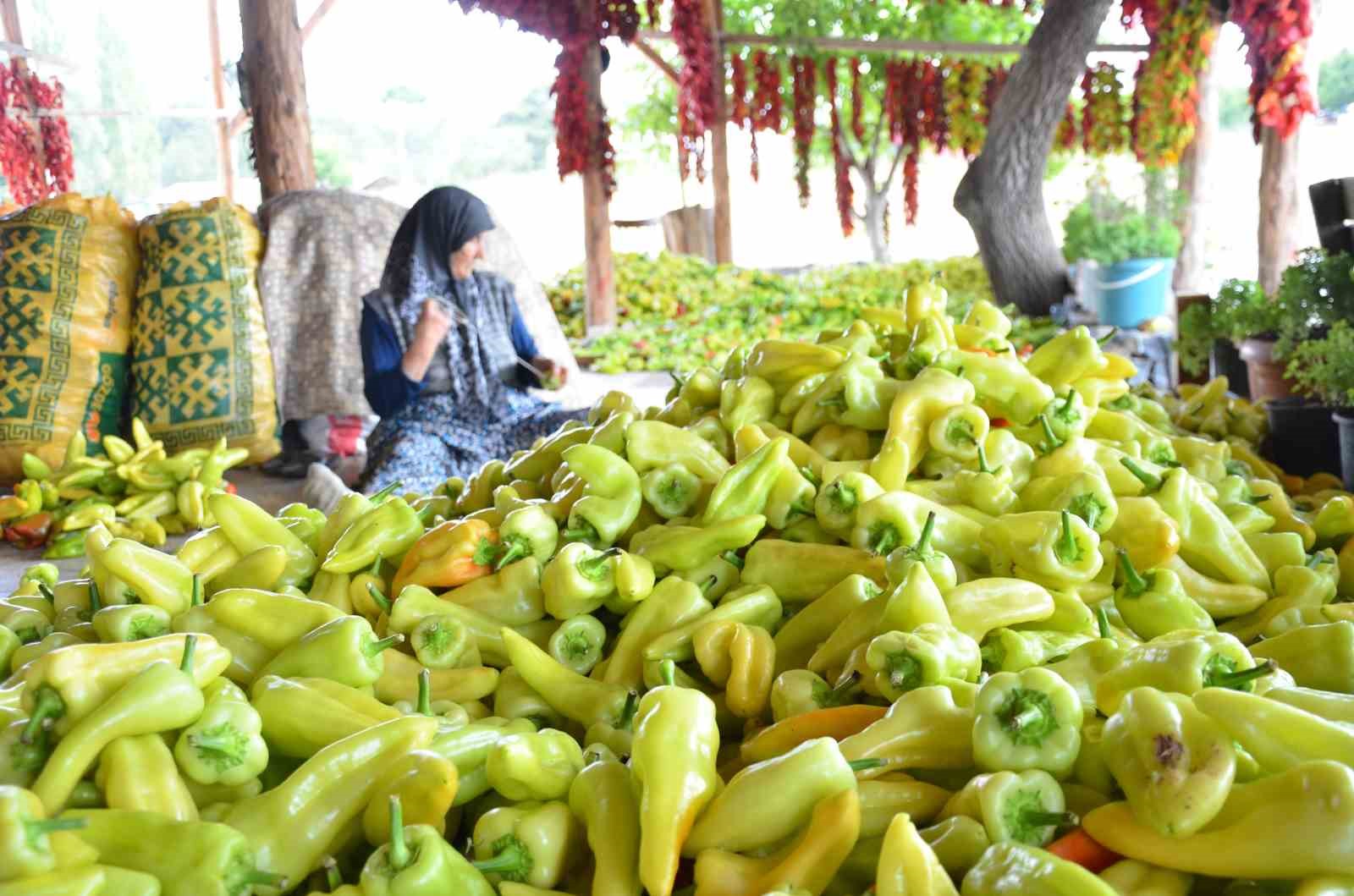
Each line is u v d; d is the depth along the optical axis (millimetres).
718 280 13898
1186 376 5457
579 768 1845
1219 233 16234
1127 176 10219
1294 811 1392
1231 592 2270
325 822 1677
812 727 1815
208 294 7270
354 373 7559
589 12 10633
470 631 2236
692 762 1661
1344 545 2635
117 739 1658
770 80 13805
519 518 2361
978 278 14195
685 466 2494
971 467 2432
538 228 30156
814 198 28656
